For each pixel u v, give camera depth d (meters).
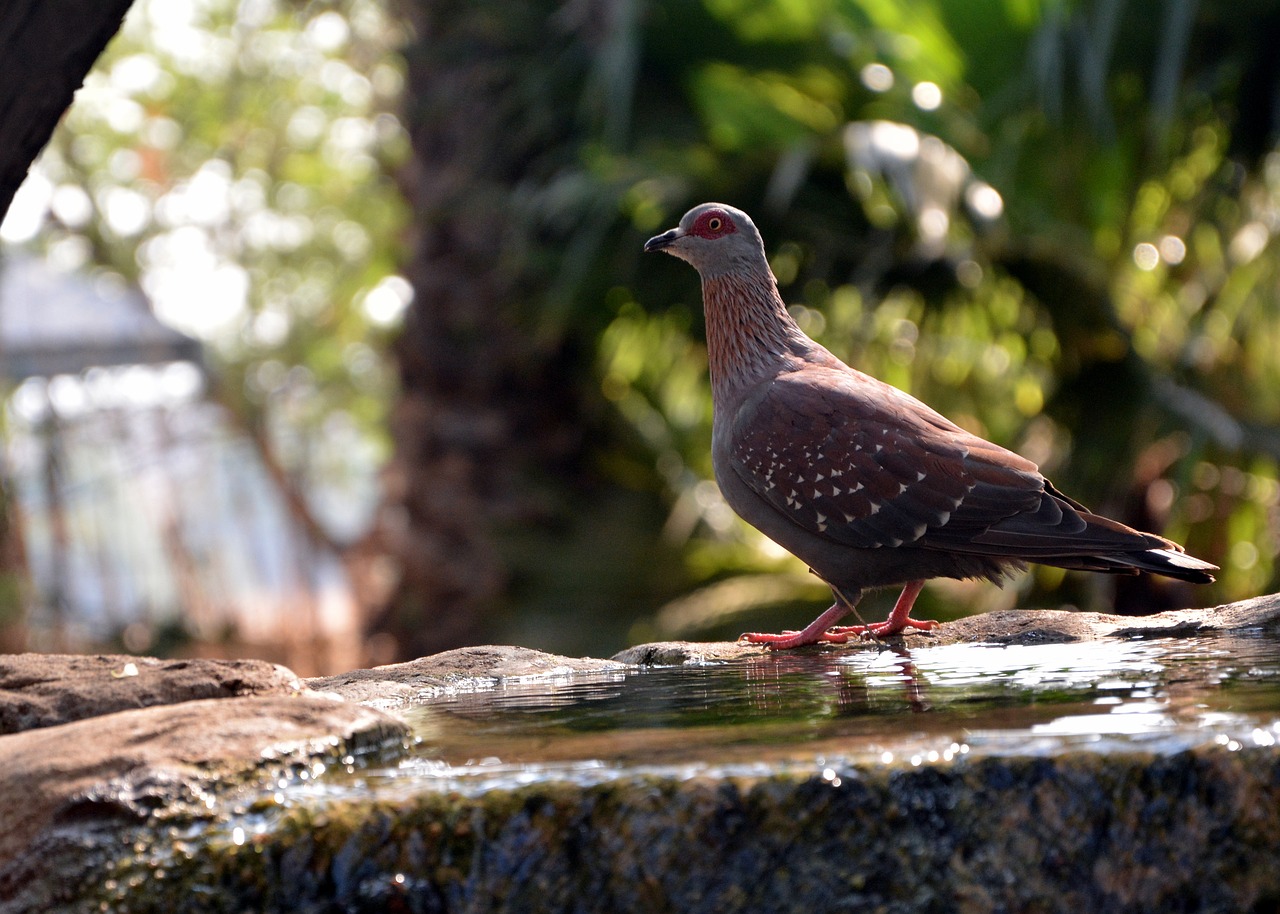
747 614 8.28
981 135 7.93
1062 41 7.38
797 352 4.91
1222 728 2.39
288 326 18.22
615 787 2.36
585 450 10.05
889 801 2.32
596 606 9.02
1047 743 2.39
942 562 4.46
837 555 4.57
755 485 4.63
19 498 13.47
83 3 3.54
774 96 8.52
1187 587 8.12
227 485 17.42
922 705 3.01
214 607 15.21
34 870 2.41
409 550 10.00
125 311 15.02
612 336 9.48
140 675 3.29
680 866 2.31
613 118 8.34
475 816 2.38
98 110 16.16
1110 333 7.91
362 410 18.73
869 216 8.17
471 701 3.72
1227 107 7.83
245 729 2.74
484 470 9.88
